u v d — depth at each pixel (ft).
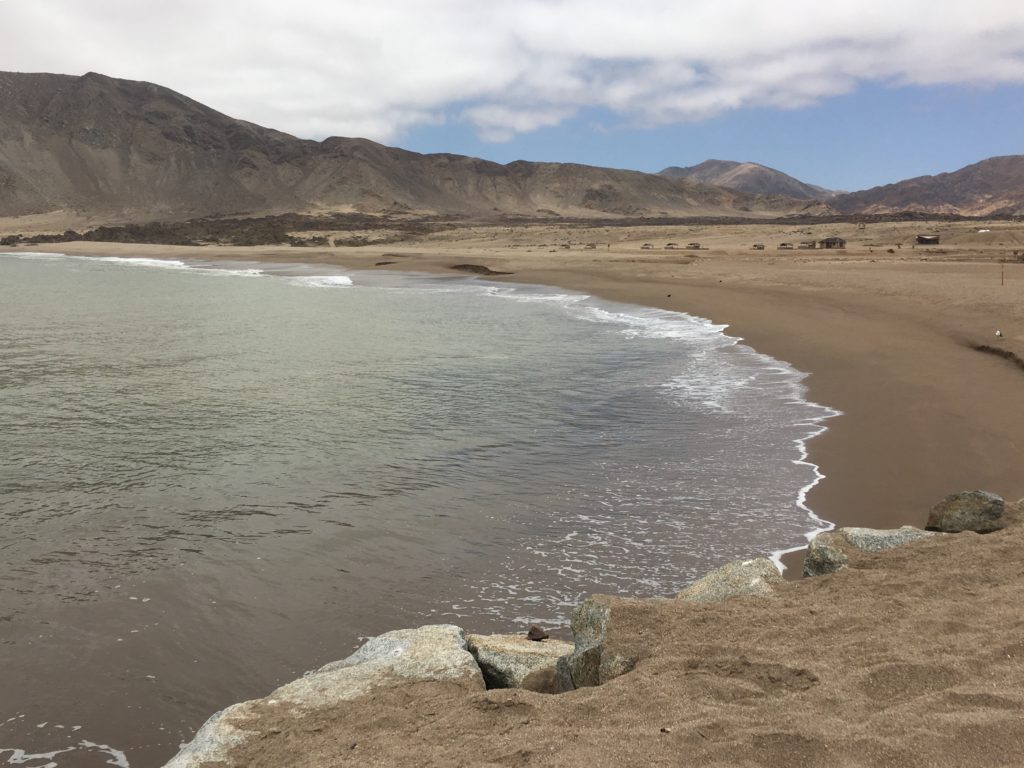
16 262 368.07
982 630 18.24
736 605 21.83
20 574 31.17
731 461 46.44
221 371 79.05
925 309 107.14
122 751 20.65
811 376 72.49
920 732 13.75
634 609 21.26
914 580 22.29
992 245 323.37
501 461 47.11
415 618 27.84
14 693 23.06
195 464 46.50
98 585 30.30
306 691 19.22
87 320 128.26
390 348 95.40
